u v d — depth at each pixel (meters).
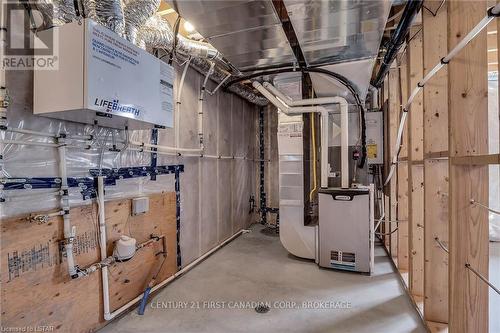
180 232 3.00
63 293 1.73
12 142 1.49
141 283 2.38
